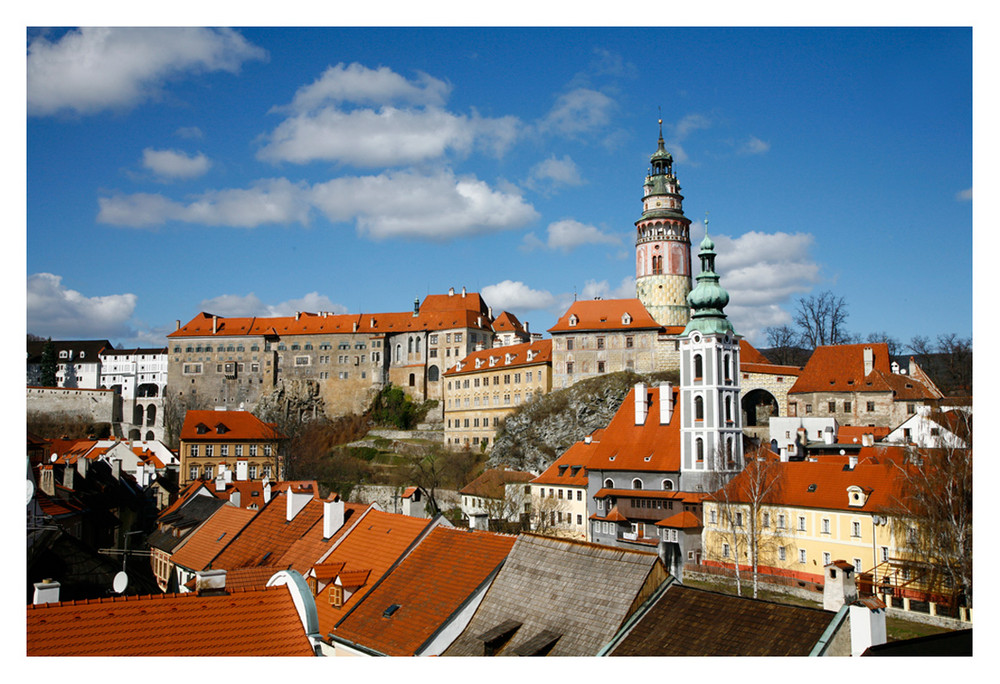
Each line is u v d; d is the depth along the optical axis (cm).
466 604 3944
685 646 3100
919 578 7088
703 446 10338
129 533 7575
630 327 16900
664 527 9681
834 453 11319
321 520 5766
